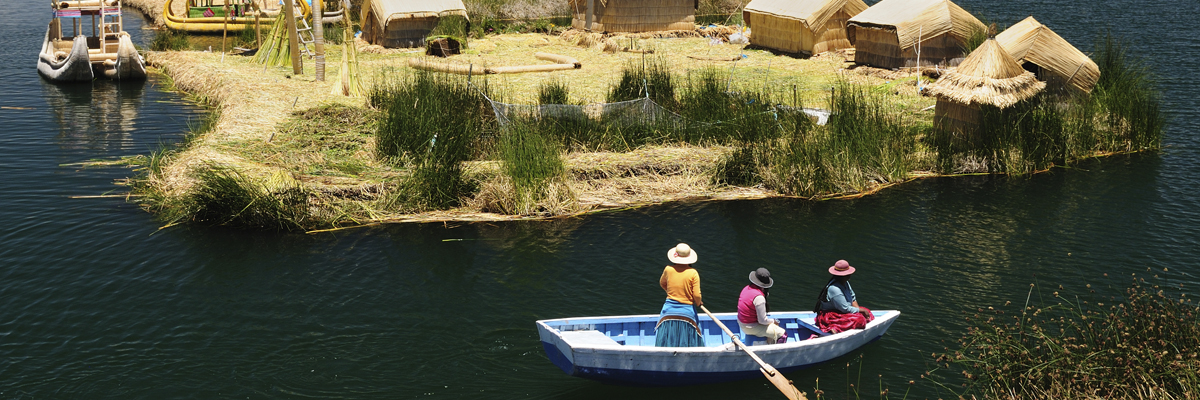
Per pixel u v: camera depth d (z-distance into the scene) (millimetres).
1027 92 15727
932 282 10945
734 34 28094
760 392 8477
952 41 22078
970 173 15469
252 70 22906
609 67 23828
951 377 8609
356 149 15266
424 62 23141
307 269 11133
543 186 13430
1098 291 10617
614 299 10453
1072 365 7219
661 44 27625
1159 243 12219
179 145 16516
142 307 10000
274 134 15992
